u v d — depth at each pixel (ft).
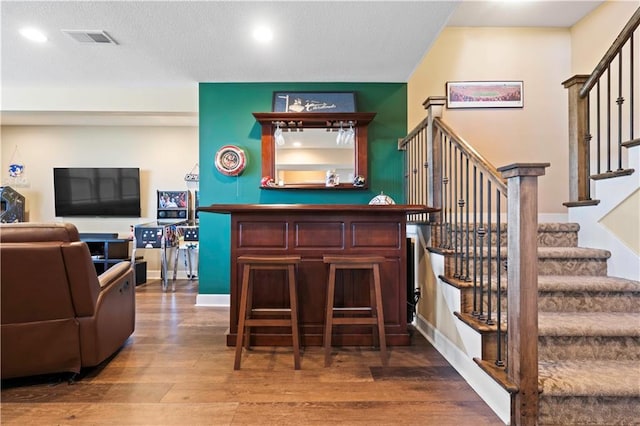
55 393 6.09
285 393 6.09
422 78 13.20
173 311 11.76
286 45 10.06
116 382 6.50
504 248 8.39
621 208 7.74
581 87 9.21
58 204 18.52
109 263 16.51
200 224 12.82
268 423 5.20
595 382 5.20
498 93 13.09
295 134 13.01
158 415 5.40
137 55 10.67
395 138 13.03
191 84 13.12
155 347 8.32
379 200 10.05
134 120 17.81
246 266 7.32
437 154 9.14
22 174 18.65
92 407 5.63
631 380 5.26
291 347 8.31
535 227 5.03
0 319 6.04
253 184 12.94
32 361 6.26
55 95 13.41
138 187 18.74
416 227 10.11
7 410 5.54
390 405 5.70
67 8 8.22
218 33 9.39
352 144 12.94
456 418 5.34
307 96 12.71
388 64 11.39
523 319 5.06
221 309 12.03
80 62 11.17
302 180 12.91
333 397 5.96
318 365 7.27
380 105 13.00
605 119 11.21
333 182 12.68
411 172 12.02
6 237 5.96
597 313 6.86
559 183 13.02
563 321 6.31
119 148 19.01
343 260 7.38
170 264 19.11
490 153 13.04
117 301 7.73
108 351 7.24
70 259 6.15
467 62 13.16
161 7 8.20
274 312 8.38
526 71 13.12
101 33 9.37
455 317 7.22
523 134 13.08
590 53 12.16
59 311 6.41
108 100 13.46
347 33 9.40
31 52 10.45
